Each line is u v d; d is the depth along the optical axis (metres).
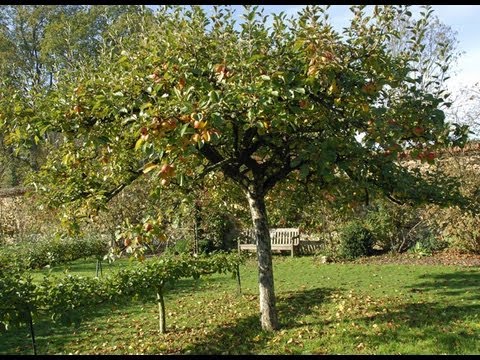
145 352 6.00
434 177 6.65
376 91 5.04
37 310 5.72
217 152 6.27
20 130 5.33
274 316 6.48
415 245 13.46
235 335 6.41
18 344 6.68
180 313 8.01
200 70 5.18
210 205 9.48
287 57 4.97
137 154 6.27
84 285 6.14
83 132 5.23
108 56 6.09
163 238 5.00
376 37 5.21
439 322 6.31
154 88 4.82
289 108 4.89
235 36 5.11
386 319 6.59
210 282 10.64
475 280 9.30
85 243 15.15
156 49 5.38
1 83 5.83
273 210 8.41
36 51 31.45
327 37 4.62
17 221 17.98
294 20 5.38
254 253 15.03
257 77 4.67
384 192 6.11
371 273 10.82
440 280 9.52
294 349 5.63
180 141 4.25
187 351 5.91
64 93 5.59
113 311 8.28
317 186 6.86
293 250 14.73
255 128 5.80
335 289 9.18
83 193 6.36
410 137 5.42
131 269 6.81
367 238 13.39
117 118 5.01
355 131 5.28
